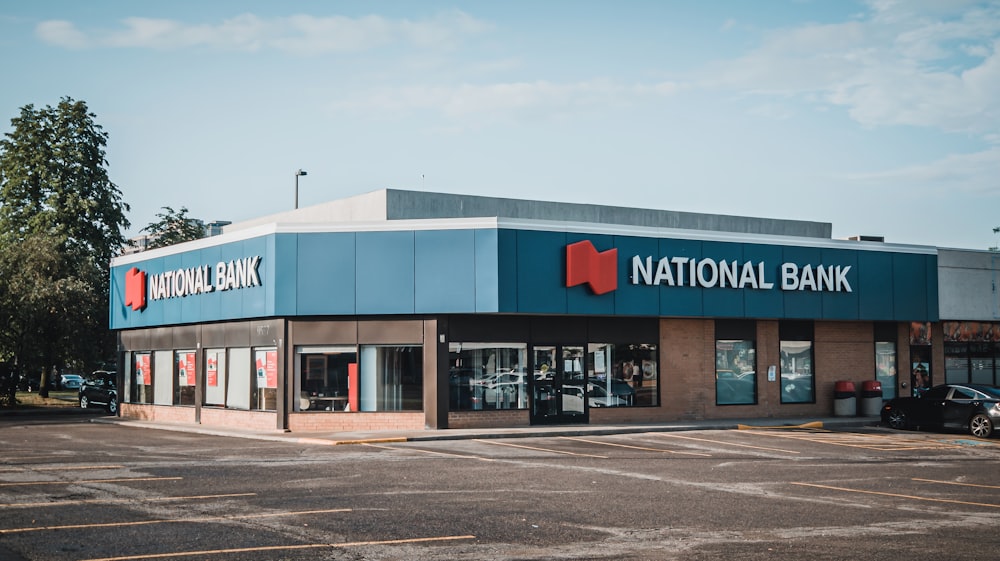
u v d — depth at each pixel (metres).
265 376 32.31
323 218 38.12
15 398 51.88
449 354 30.23
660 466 21.00
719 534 12.88
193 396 36.31
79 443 26.81
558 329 31.77
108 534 12.46
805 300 34.44
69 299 50.56
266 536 12.40
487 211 36.34
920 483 18.53
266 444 26.58
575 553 11.57
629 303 31.30
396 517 13.92
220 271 33.56
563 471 19.86
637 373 33.06
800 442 27.00
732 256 33.22
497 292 29.27
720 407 34.41
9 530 12.71
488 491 16.72
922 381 38.47
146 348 39.75
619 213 38.97
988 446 26.28
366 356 30.77
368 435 28.19
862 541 12.47
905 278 36.69
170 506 14.79
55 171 59.03
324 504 15.07
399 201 34.81
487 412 30.58
